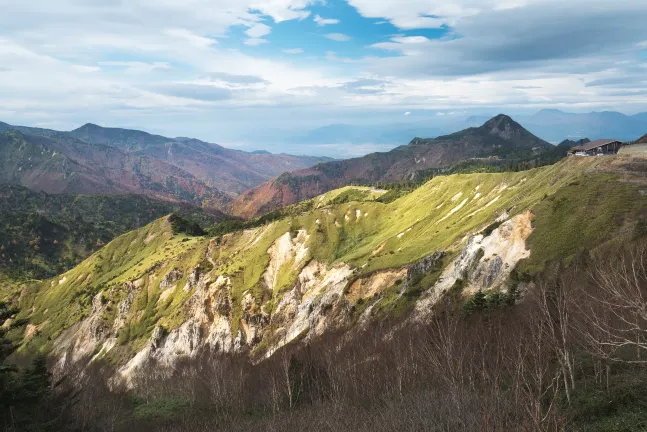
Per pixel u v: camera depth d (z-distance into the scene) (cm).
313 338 13250
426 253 13075
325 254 18775
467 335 6412
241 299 18038
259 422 6744
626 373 4088
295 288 17662
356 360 8569
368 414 5841
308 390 7738
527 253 8775
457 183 18412
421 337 7650
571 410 3809
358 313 12688
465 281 9756
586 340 4112
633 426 3294
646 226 7081
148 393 10406
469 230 12319
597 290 4994
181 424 7425
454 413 4366
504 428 3666
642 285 4362
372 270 13750
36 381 6519
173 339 17988
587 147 13412
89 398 8269
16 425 5784
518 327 5619
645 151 11000
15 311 5928
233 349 16600
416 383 6134
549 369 4541
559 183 11112
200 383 10488
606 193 8906
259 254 19762
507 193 14125
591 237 7881
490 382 4644
